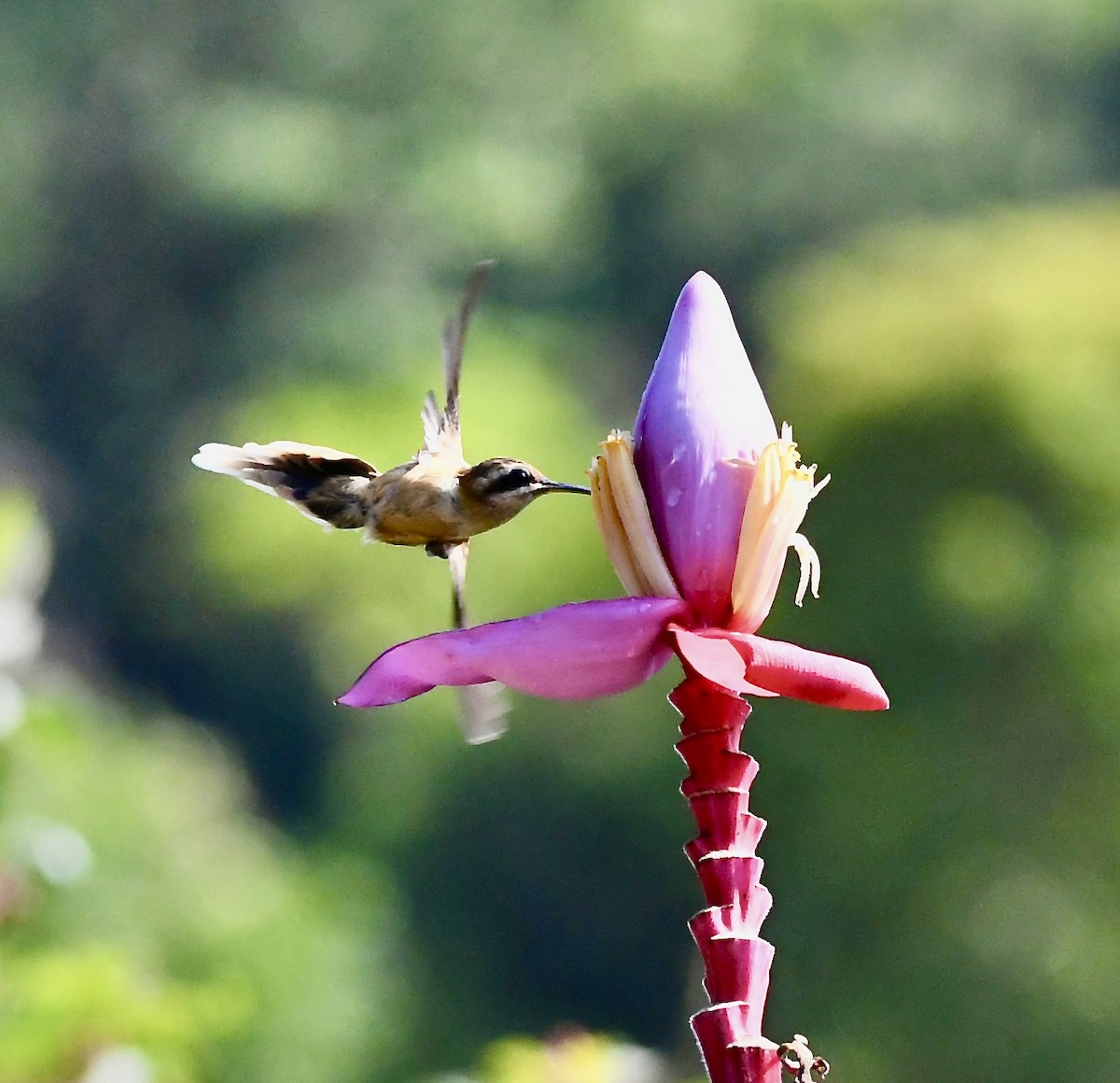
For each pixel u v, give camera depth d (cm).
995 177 2875
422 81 2773
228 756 2212
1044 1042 1238
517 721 1867
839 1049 1271
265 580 2105
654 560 267
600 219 2833
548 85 2831
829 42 2880
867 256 1694
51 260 2667
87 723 889
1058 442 1266
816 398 1338
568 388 2570
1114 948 1234
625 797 1838
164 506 2464
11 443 2564
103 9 2762
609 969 1881
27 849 561
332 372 2511
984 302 1324
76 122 2714
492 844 1900
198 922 1227
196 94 2731
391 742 1984
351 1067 1408
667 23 2820
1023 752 1258
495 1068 568
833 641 1294
